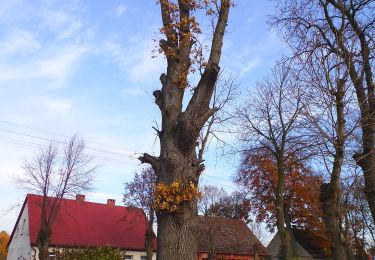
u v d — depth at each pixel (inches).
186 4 442.9
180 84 421.1
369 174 602.9
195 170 399.9
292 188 1503.4
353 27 609.6
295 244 1711.4
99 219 1909.4
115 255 631.8
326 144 589.9
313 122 610.9
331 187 576.7
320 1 644.1
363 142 601.6
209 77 407.8
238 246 1923.0
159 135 415.8
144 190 1622.8
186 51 431.8
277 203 868.0
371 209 605.9
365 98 588.4
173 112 411.8
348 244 933.2
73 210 1893.5
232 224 2011.6
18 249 1867.6
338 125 560.4
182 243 376.8
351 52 574.9
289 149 898.1
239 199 1914.4
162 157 402.3
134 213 1947.6
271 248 2101.4
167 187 382.0
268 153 1019.9
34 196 1854.1
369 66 601.3
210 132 802.2
